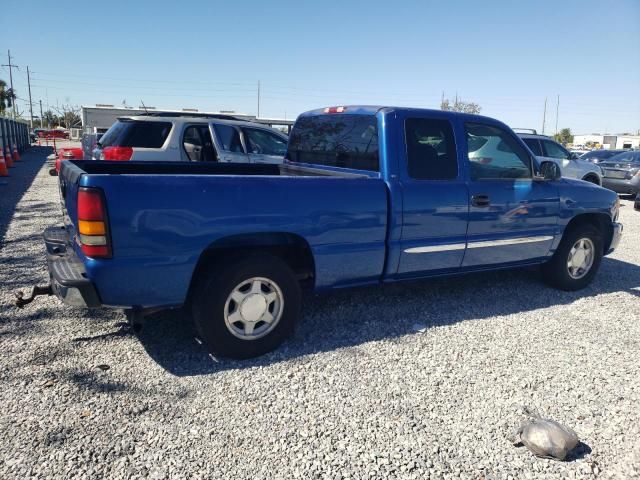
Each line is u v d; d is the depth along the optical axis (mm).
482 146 4824
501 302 5230
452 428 3002
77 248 3480
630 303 5383
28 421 2883
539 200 5141
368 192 4094
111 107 21125
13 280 5297
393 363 3775
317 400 3236
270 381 3445
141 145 7969
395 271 4379
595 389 3520
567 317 4879
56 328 4148
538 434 2814
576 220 5691
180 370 3547
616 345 4262
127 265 3234
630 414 3229
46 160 24484
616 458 2799
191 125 8219
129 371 3500
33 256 6254
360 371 3635
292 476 2545
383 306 4953
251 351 3748
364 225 4098
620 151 18656
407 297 5238
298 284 3891
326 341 4113
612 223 5996
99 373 3459
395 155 4285
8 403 3047
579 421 3135
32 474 2467
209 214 3439
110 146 7961
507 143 5008
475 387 3479
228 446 2750
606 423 3125
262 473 2557
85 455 2619
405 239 4336
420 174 4402
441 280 5887
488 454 2787
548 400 3355
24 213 9344
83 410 3014
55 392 3193
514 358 3941
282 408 3129
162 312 4559
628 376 3723
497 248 4945
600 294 5668
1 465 2518
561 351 4105
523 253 5199
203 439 2797
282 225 3717
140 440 2762
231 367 3627
